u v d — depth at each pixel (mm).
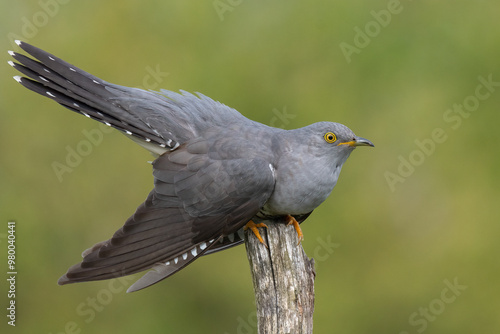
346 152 7781
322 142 7664
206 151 7555
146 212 7406
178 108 7883
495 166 12836
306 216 8219
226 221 7449
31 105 12672
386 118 12805
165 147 7715
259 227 7168
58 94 7746
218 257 12656
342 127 7738
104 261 7070
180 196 7465
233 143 7570
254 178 7418
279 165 7602
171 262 7258
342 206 12602
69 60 12570
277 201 7664
